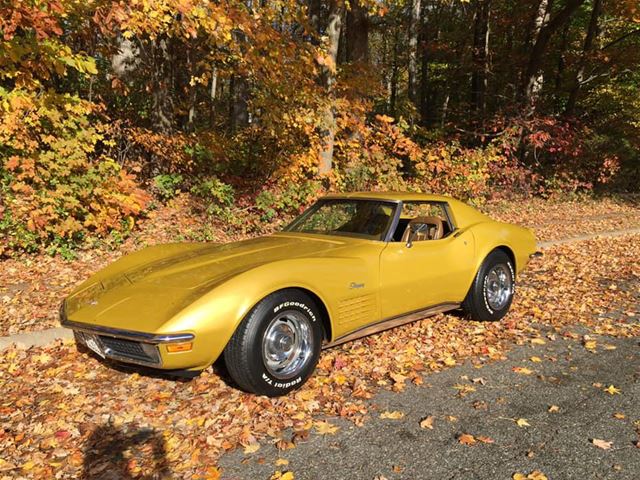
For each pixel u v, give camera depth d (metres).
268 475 2.65
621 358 4.35
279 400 3.48
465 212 5.34
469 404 3.46
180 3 6.62
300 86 10.10
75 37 8.93
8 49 6.65
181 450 2.89
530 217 14.12
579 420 3.23
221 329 3.17
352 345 4.57
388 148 14.18
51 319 5.07
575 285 6.86
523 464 2.74
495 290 5.35
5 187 7.20
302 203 10.88
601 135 21.80
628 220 14.12
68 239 7.62
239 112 17.23
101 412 3.33
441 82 28.14
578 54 21.64
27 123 7.50
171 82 13.13
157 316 3.20
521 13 21.50
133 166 10.28
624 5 16.70
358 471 2.68
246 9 7.99
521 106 17.25
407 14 23.42
